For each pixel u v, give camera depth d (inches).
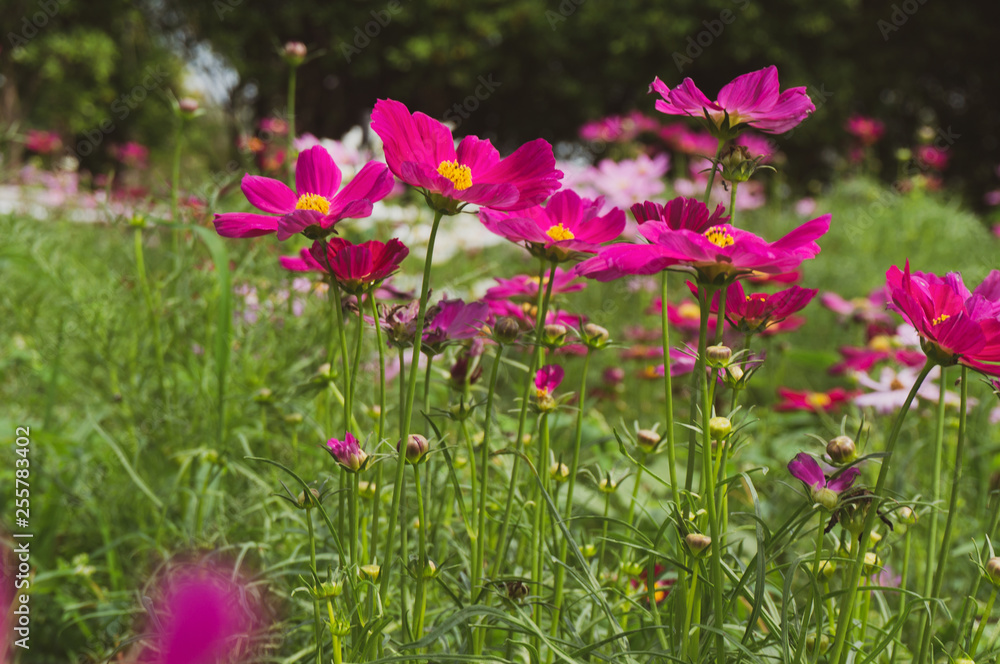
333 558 29.9
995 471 44.2
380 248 24.7
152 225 46.3
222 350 37.0
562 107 245.9
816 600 23.4
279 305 43.4
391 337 25.4
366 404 41.5
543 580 30.5
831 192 157.8
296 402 38.9
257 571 33.9
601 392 59.9
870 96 240.2
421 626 25.3
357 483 24.4
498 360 26.2
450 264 83.7
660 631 25.7
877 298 66.4
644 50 223.6
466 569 31.3
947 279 24.9
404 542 26.1
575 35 231.5
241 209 47.4
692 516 24.2
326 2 223.8
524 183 24.9
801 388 79.0
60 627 35.6
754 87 24.7
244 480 38.3
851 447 23.4
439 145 24.7
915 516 27.0
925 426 46.6
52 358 44.1
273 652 31.0
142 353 43.4
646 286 83.0
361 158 55.6
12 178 73.4
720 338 24.5
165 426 40.8
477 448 32.7
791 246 23.8
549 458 28.2
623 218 26.5
